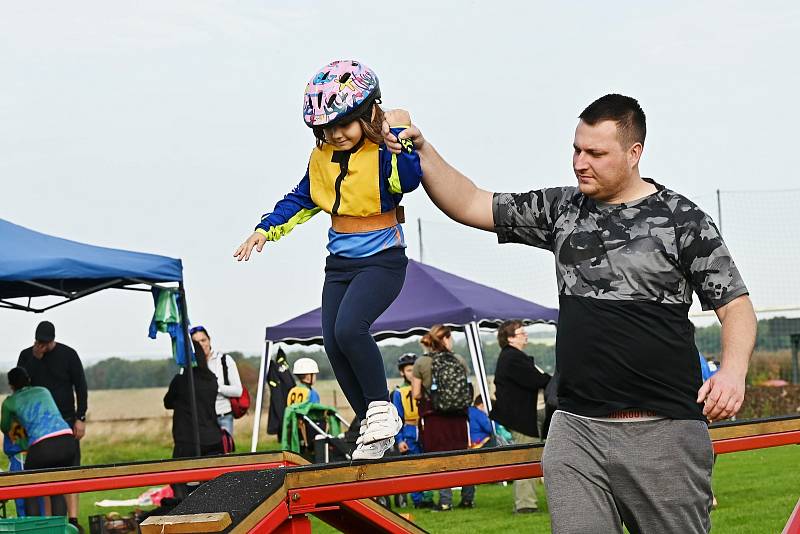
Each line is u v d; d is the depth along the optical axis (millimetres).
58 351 12148
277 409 14242
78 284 11836
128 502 14508
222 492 4148
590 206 4359
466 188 4746
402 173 4734
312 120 4844
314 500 4293
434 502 13820
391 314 15219
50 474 5938
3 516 11273
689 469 4156
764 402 26188
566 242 4336
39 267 10734
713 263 4105
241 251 5008
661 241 4164
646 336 4148
